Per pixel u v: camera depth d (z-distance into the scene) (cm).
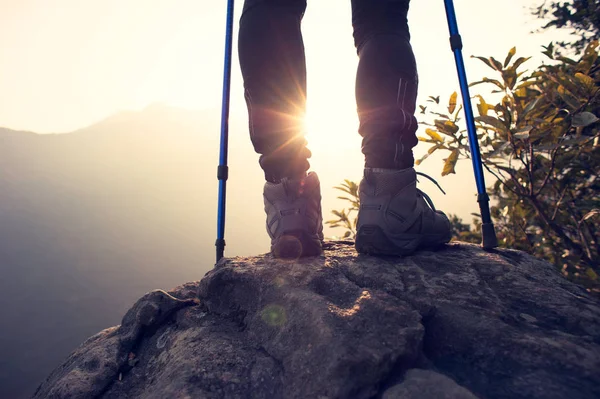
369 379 91
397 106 142
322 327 104
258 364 111
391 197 145
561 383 84
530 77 216
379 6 142
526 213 309
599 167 269
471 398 82
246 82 153
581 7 400
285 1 147
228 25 197
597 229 302
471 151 159
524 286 123
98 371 136
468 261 144
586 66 222
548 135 222
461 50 162
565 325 104
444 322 108
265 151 156
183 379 109
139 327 153
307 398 92
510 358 93
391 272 135
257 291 138
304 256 154
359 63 148
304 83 153
